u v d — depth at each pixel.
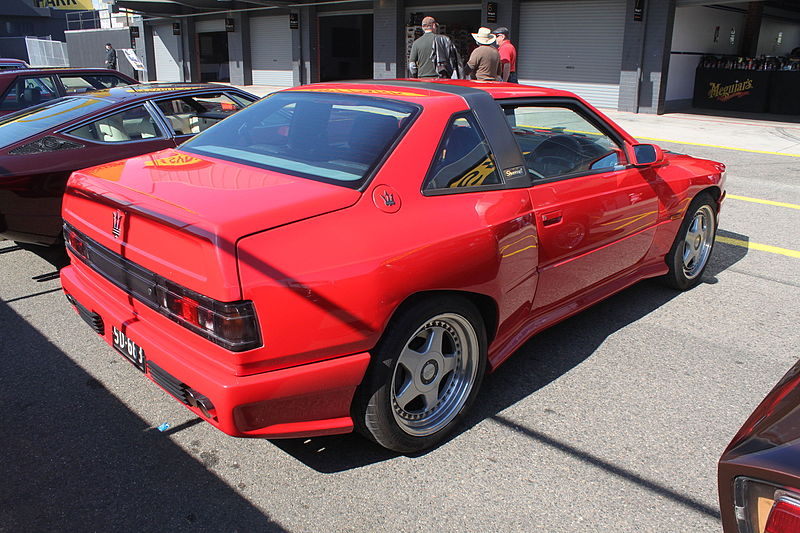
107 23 39.53
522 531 2.38
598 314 4.37
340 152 2.82
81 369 3.53
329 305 2.31
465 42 23.12
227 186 2.63
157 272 2.41
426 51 10.34
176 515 2.43
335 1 23.28
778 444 1.46
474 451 2.85
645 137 13.05
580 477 2.68
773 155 11.09
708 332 4.10
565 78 19.20
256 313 2.18
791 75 17.75
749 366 3.66
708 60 19.36
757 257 5.64
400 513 2.46
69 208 3.15
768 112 18.44
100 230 2.79
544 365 3.64
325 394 2.40
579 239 3.48
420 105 2.96
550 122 3.53
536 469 2.73
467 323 2.84
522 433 2.98
